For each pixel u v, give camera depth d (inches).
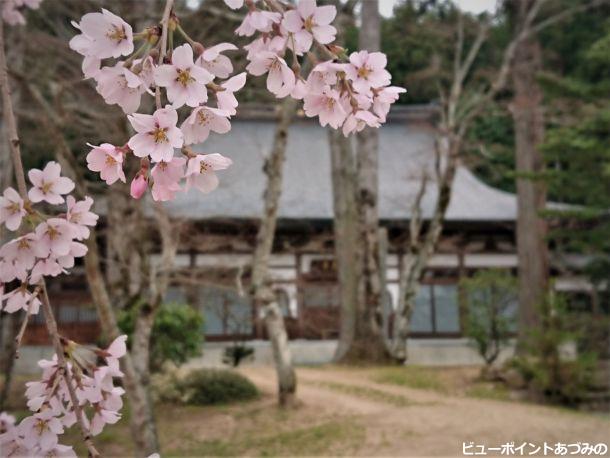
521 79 758.5
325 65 72.0
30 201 72.1
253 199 850.8
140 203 347.9
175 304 513.7
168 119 60.7
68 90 364.2
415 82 863.7
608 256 834.8
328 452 348.8
